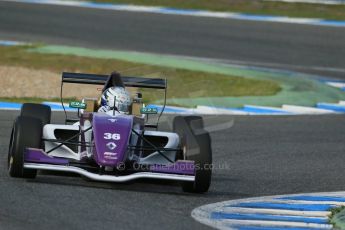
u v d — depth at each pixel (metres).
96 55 86.50
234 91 73.00
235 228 28.64
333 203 34.44
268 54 93.31
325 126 58.75
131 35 98.62
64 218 28.22
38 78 72.12
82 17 107.12
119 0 117.69
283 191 37.38
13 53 85.50
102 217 28.75
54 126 35.47
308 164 45.16
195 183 33.78
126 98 35.97
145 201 31.91
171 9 114.00
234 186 37.53
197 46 94.75
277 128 56.44
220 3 117.62
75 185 33.62
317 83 80.25
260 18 110.81
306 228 29.22
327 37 103.44
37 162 32.53
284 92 74.00
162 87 36.69
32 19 104.31
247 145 49.41
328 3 118.12
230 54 91.88
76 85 69.19
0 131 48.28
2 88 66.88
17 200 30.38
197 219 29.72
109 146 32.72
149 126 37.50
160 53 89.88
